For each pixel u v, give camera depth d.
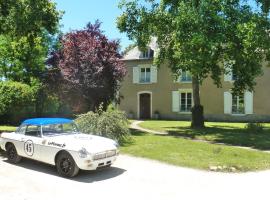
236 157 13.46
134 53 39.34
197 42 20.61
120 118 16.39
